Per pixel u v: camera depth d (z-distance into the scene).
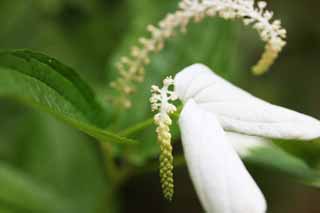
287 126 0.31
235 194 0.27
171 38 0.47
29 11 0.61
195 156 0.29
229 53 0.46
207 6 0.38
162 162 0.30
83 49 0.61
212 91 0.32
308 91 0.70
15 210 0.47
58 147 0.54
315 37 0.71
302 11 0.71
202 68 0.33
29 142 0.54
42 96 0.33
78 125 0.30
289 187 0.69
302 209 0.70
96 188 0.54
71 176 0.54
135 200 0.68
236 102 0.32
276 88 0.69
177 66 0.47
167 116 0.30
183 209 0.69
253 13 0.36
